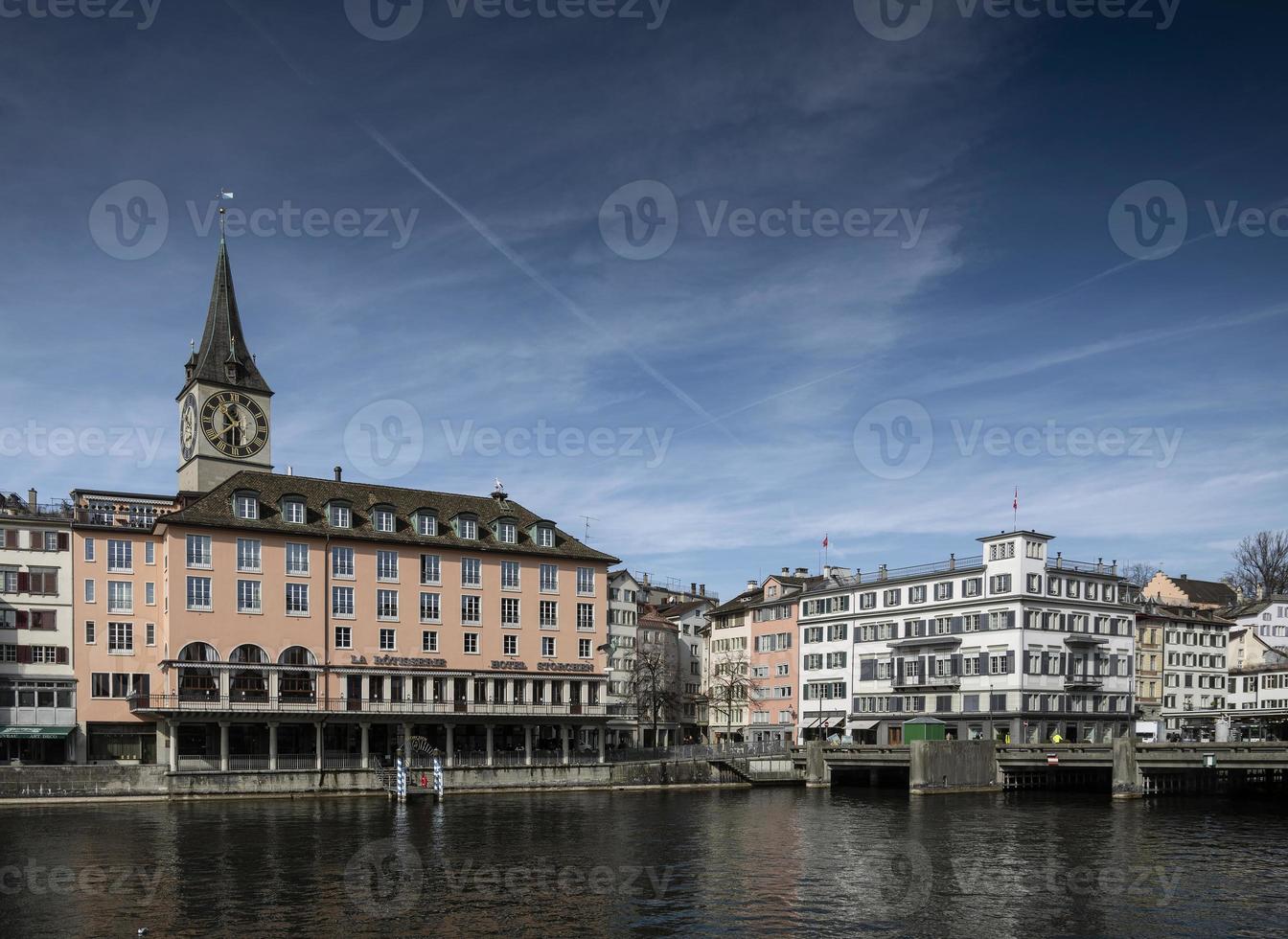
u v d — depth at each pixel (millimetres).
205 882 43625
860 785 100938
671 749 99062
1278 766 76062
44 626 84312
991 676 108625
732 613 139000
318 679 87375
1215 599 144125
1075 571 112062
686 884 44125
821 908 39938
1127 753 84125
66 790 74125
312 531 88938
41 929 36094
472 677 93562
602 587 102562
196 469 102125
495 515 100938
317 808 72562
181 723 83750
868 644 121250
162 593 87688
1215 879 46281
